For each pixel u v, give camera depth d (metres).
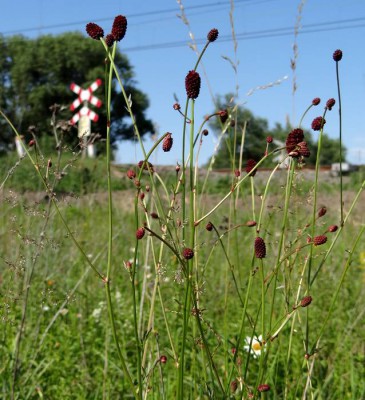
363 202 8.94
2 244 4.76
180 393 2.09
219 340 2.46
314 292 5.15
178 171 2.33
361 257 6.01
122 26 2.04
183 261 2.02
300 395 3.63
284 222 2.34
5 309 3.01
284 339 4.25
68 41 48.44
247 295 2.28
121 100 45.28
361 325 4.71
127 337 4.61
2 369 3.45
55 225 6.43
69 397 3.75
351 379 3.65
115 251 6.16
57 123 3.47
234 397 2.40
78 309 4.93
